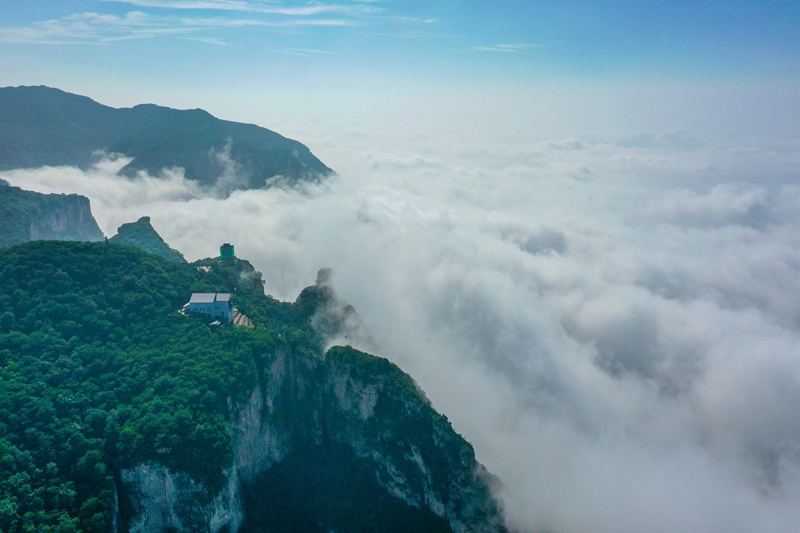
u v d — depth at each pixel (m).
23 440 149.50
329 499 191.50
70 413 159.25
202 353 186.50
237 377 180.75
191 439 155.75
